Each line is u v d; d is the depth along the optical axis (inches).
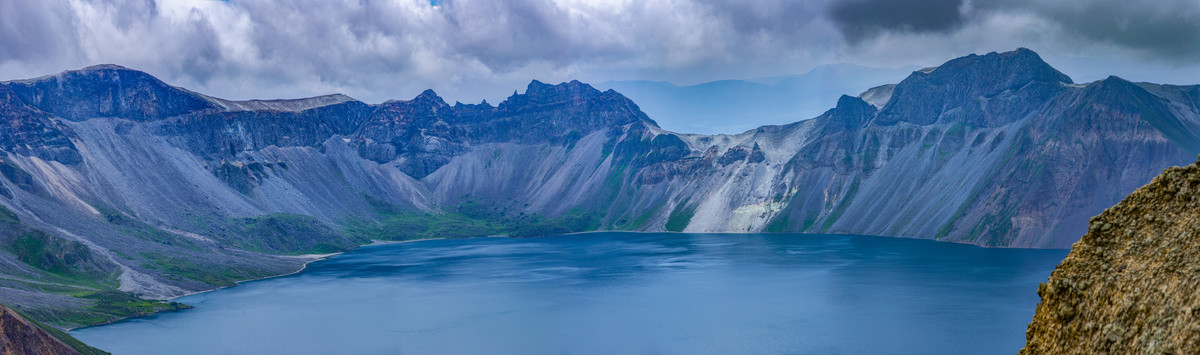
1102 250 1094.4
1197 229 995.3
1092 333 1046.4
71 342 6889.8
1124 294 1026.7
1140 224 1073.5
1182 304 953.5
